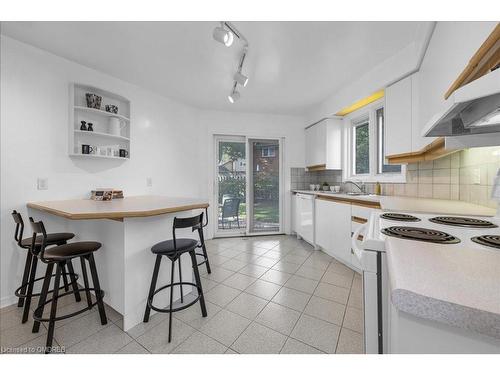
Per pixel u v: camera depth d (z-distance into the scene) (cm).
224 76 281
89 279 206
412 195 259
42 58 221
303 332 158
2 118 198
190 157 388
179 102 370
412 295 44
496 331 38
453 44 129
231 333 157
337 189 385
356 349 142
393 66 233
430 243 78
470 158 184
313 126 416
